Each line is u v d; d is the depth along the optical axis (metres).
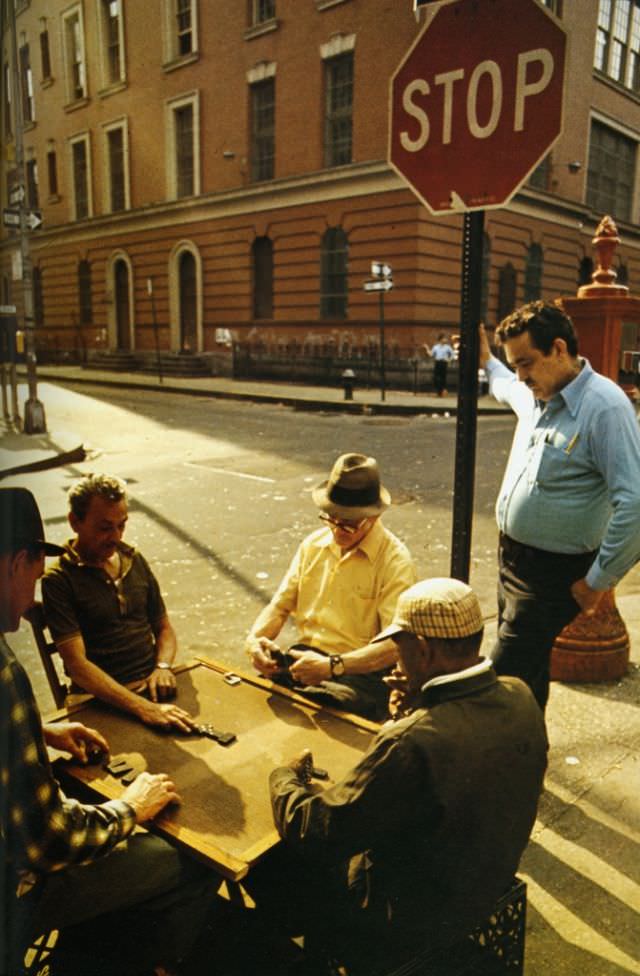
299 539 7.27
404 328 22.22
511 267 24.98
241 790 2.04
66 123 26.64
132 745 2.27
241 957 2.07
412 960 1.82
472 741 1.66
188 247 28.33
